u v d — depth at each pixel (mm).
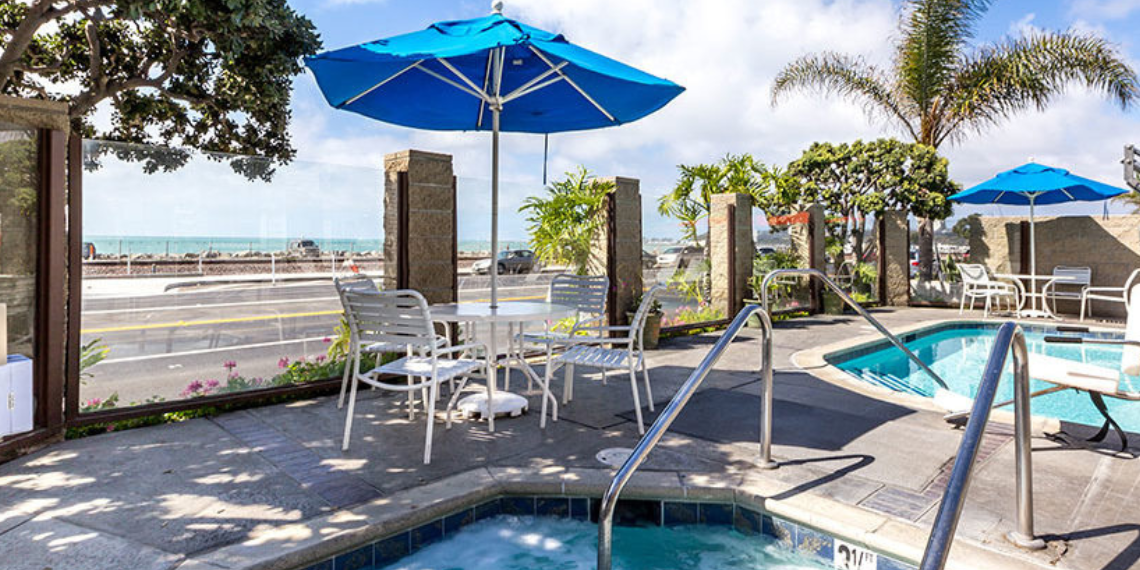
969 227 11961
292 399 4668
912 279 12742
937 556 1402
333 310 5117
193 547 2271
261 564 2141
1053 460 3287
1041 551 2246
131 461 3262
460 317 3695
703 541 2746
